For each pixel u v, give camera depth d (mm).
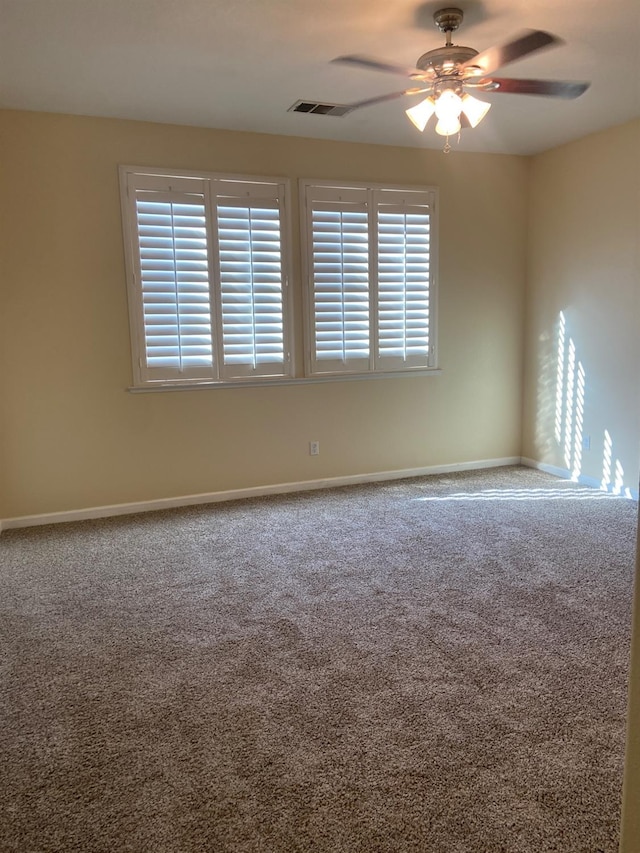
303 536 3770
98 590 3068
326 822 1651
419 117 2787
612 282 4453
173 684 2281
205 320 4289
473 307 5137
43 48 2883
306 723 2051
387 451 5027
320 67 3166
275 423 4629
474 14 2656
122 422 4199
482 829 1621
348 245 4621
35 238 3854
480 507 4281
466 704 2135
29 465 4016
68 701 2191
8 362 3889
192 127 4105
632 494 4438
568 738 1960
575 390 4855
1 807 1723
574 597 2916
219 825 1649
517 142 4672
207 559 3438
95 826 1654
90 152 3895
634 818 865
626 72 3312
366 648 2500
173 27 2699
